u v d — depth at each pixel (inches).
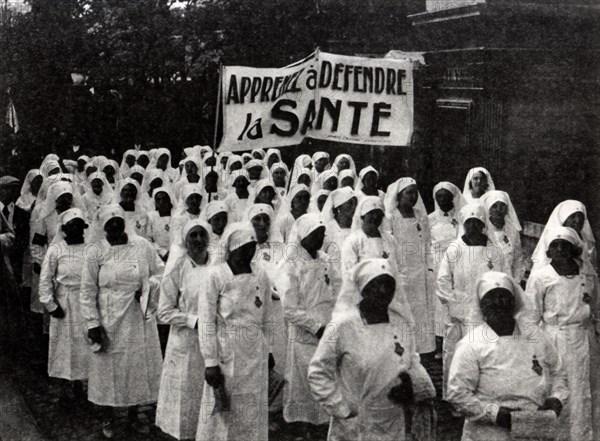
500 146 410.9
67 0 552.7
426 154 480.7
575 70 408.5
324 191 335.3
